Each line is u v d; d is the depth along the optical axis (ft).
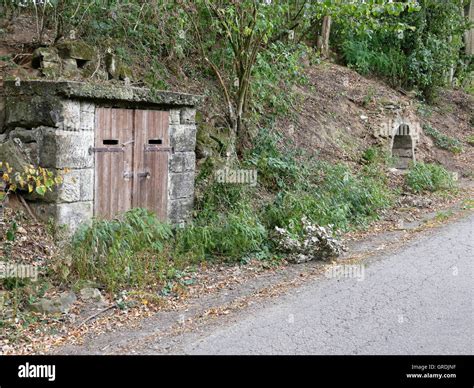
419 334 17.28
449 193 39.58
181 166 27.53
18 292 19.26
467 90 68.64
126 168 24.68
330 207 30.96
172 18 31.42
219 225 26.86
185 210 27.91
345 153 40.40
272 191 32.30
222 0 31.22
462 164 48.70
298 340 16.94
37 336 17.39
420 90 57.82
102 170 23.65
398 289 21.31
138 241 23.21
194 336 17.38
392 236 29.32
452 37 62.03
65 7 28.27
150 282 22.07
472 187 42.39
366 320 18.43
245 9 30.86
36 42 27.76
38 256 20.94
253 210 28.99
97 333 17.72
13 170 22.29
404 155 46.42
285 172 33.37
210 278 23.24
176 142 27.17
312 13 34.60
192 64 35.35
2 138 23.47
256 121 35.91
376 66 54.95
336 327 17.89
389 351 16.15
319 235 25.90
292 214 28.55
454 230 29.84
